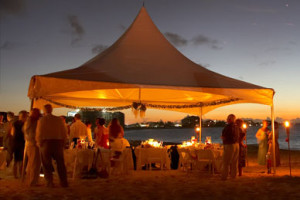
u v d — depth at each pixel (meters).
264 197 4.84
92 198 4.75
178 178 6.83
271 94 7.33
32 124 5.83
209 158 7.47
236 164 6.80
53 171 7.62
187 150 7.67
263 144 9.30
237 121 7.40
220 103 9.83
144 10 9.29
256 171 8.22
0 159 7.20
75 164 6.73
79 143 7.21
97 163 7.03
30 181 5.78
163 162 8.43
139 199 4.70
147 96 10.65
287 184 5.94
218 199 4.71
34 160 5.80
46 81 6.04
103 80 6.32
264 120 9.48
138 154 8.38
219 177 7.01
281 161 10.88
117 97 10.75
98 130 7.86
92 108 10.36
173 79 6.88
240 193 5.14
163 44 8.52
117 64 7.21
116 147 7.49
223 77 7.70
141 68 7.17
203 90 6.75
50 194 5.02
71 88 6.17
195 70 7.64
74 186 5.76
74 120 8.51
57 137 5.57
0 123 8.43
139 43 8.29
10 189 5.44
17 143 6.66
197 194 5.05
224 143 6.61
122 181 6.37
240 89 7.04
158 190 5.38
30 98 6.23
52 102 9.65
